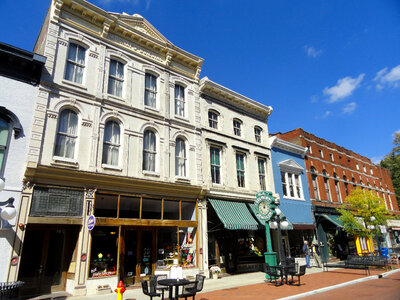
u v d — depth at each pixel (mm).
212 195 16703
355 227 21859
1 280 9414
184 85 17781
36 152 10953
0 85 10945
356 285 12562
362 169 33812
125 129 13883
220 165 18328
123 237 12883
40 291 10766
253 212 18359
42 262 11062
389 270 17016
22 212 10297
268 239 15039
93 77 13570
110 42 14656
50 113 11797
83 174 11781
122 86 14773
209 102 18922
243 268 17469
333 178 27719
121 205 13539
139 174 13766
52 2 13297
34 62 11484
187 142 16656
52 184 11227
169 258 14289
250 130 21203
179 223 14688
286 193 22094
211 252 16172
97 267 11867
